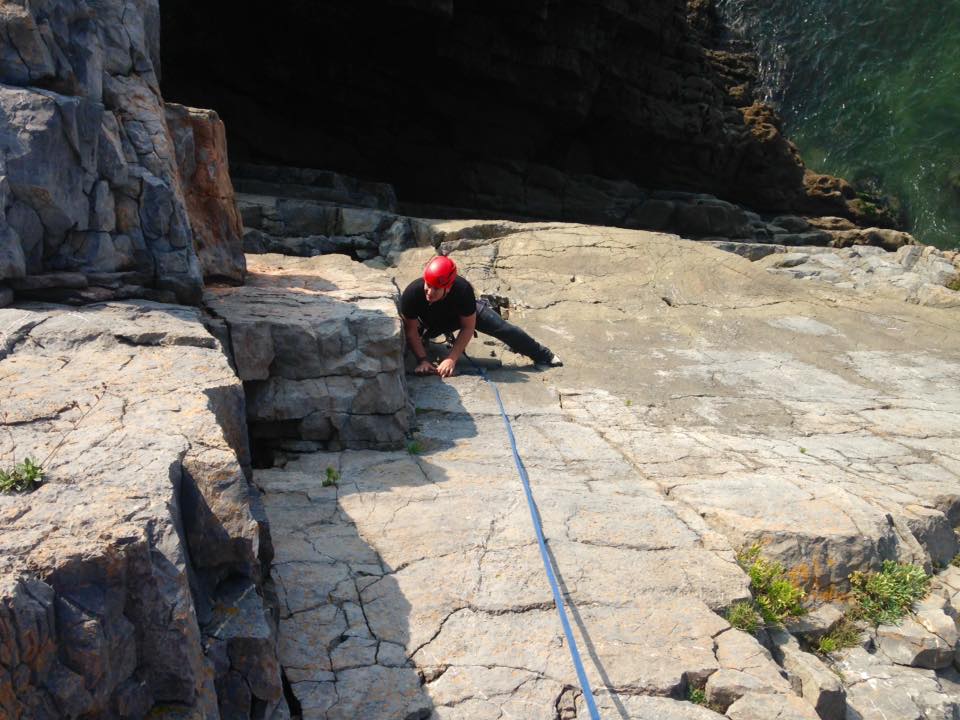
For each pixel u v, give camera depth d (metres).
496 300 9.50
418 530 4.24
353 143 20.30
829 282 12.41
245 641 2.70
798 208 24.14
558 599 3.49
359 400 5.45
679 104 22.28
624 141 22.17
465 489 4.80
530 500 4.55
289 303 5.83
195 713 2.40
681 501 4.91
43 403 3.25
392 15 17.95
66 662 2.21
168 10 17.78
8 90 4.43
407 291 6.70
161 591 2.40
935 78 27.25
